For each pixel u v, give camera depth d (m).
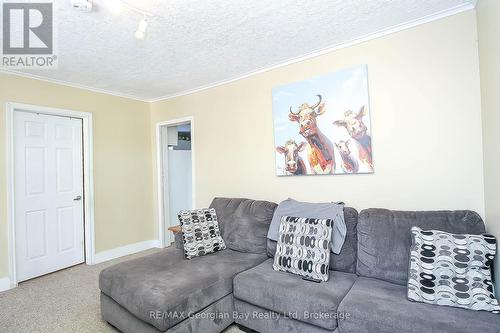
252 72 3.03
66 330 2.01
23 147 2.95
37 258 3.03
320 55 2.56
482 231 1.66
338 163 2.45
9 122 2.80
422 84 2.07
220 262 2.22
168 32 2.13
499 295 1.48
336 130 2.45
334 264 2.02
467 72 1.90
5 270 2.71
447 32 1.97
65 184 3.31
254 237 2.48
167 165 4.30
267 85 2.94
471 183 1.90
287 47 2.46
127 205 3.89
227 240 2.63
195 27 2.07
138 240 4.02
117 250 3.74
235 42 2.34
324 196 2.56
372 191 2.30
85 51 2.43
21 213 2.91
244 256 2.38
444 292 1.47
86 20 1.92
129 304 1.74
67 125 3.35
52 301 2.45
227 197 3.27
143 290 1.73
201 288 1.80
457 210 1.83
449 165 1.97
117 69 2.88
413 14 1.99
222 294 1.93
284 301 1.71
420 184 2.09
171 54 2.54
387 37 2.21
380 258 1.83
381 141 2.25
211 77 3.20
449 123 1.97
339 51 2.45
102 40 2.22
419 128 2.09
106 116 3.70
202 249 2.43
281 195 2.85
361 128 2.32
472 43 1.88
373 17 2.01
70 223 3.35
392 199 2.21
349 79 2.38
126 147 3.92
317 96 2.56
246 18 1.97
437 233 1.66
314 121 2.58
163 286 1.76
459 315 1.35
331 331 1.56
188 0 1.72
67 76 3.07
